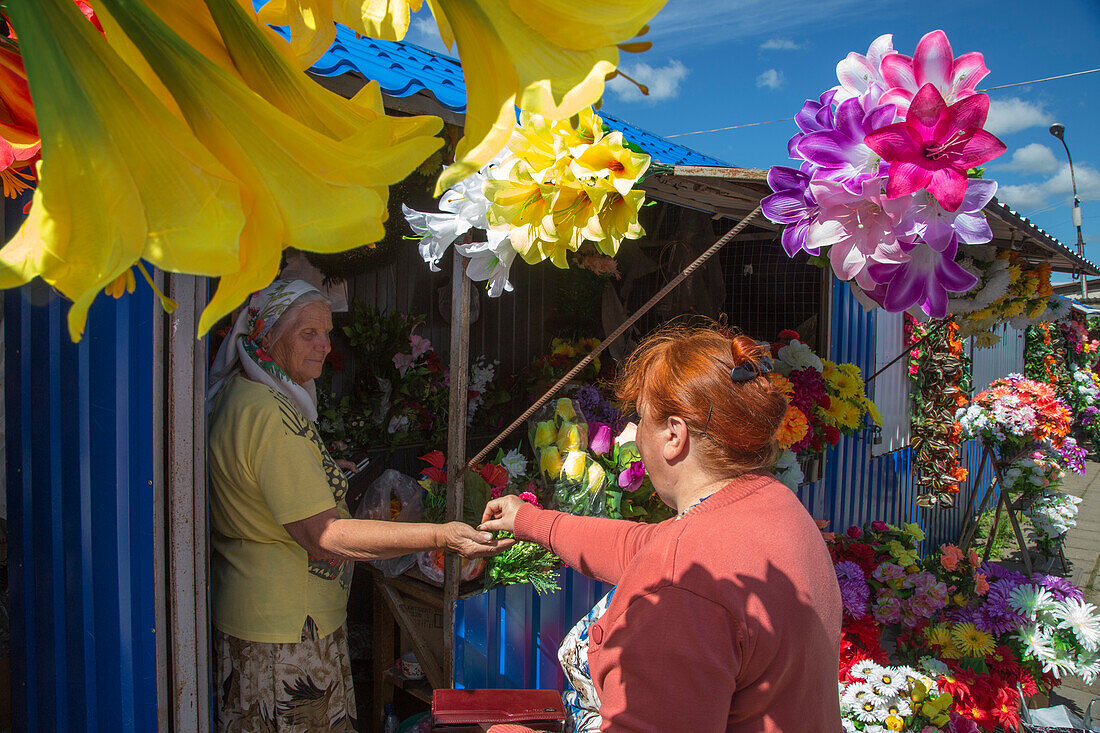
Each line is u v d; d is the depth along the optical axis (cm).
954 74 85
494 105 40
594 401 317
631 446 250
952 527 689
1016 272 346
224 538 177
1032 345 1162
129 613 155
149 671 151
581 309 378
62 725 179
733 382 113
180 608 150
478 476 217
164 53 39
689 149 554
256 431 165
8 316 187
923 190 87
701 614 95
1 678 216
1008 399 517
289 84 44
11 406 189
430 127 43
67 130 37
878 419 366
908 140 83
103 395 157
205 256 35
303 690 174
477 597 217
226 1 43
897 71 87
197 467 151
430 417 307
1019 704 297
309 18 53
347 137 44
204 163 37
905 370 543
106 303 155
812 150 90
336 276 266
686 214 371
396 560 220
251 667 171
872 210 92
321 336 190
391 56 238
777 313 403
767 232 370
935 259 96
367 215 38
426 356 311
